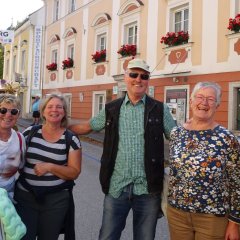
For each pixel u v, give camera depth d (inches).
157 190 138.5
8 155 131.0
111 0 744.3
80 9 867.4
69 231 140.4
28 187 135.0
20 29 1284.4
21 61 1284.4
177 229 123.3
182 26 575.2
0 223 106.7
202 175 116.0
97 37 797.2
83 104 841.5
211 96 119.5
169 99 581.6
